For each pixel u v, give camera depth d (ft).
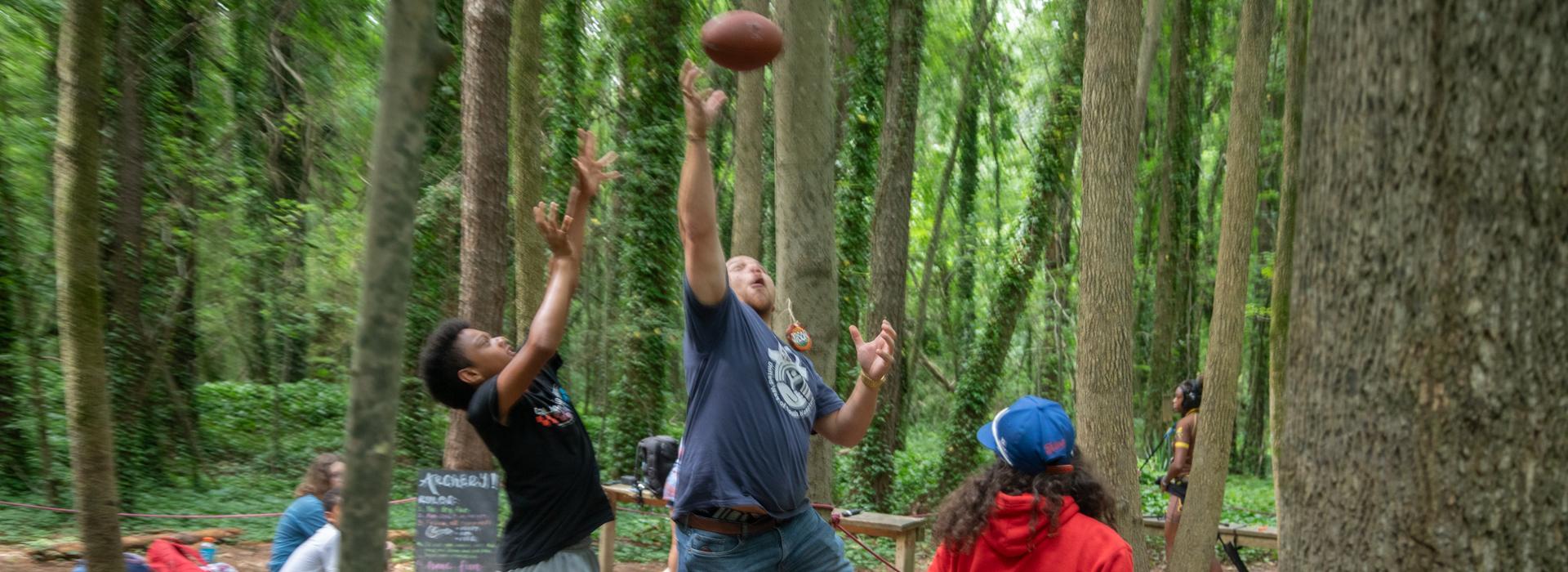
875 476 50.65
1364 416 5.39
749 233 28.04
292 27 53.06
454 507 14.30
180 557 20.17
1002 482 9.25
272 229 50.06
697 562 10.30
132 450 38.75
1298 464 5.78
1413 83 5.20
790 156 17.40
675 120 50.39
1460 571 5.07
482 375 11.32
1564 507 4.93
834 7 55.01
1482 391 5.02
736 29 10.20
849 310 52.85
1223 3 70.54
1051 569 8.85
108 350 38.55
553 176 48.70
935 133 87.04
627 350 49.96
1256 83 23.73
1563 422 4.93
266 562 30.63
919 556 38.09
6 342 36.83
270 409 55.36
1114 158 22.93
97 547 10.80
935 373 83.87
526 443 11.05
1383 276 5.31
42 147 40.50
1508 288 4.98
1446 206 5.11
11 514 33.06
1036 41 73.67
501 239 32.12
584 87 49.37
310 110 54.70
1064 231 65.51
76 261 10.64
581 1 49.75
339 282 54.75
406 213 5.41
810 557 10.50
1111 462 22.95
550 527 11.25
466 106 32.27
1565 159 4.93
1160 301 67.21
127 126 40.27
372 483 5.35
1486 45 5.02
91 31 10.65
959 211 81.30
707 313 10.00
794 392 10.62
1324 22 5.68
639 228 49.90
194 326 45.52
